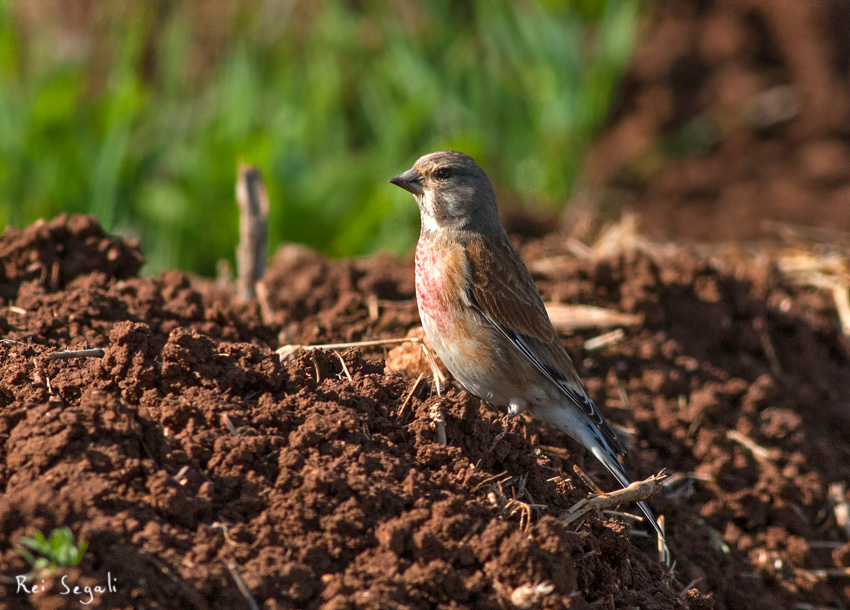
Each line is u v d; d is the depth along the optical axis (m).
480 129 18.83
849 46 20.86
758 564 8.82
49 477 5.62
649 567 7.34
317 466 6.12
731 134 20.45
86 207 15.55
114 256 9.94
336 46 18.38
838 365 12.23
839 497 9.64
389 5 18.98
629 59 20.89
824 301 12.80
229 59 18.03
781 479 9.35
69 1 18.31
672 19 21.50
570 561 5.94
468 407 7.00
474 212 8.91
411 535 5.85
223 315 9.45
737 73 20.95
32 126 15.41
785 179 19.77
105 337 8.34
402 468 6.35
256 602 5.25
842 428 10.90
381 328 10.03
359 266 12.45
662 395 10.12
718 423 9.91
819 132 20.23
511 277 8.73
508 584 5.72
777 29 21.16
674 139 20.58
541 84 18.91
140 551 5.27
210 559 5.43
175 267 15.40
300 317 10.55
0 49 16.84
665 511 8.62
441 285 8.59
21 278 9.49
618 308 11.00
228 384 6.80
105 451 5.82
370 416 6.90
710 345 11.09
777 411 10.23
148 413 6.33
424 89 18.48
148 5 18.33
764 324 11.62
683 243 15.88
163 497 5.61
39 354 7.20
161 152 16.22
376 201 16.14
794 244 15.34
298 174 16.50
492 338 8.54
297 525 5.76
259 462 6.15
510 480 6.82
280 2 18.56
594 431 8.40
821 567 9.04
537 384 8.55
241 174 11.50
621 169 20.09
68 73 16.55
